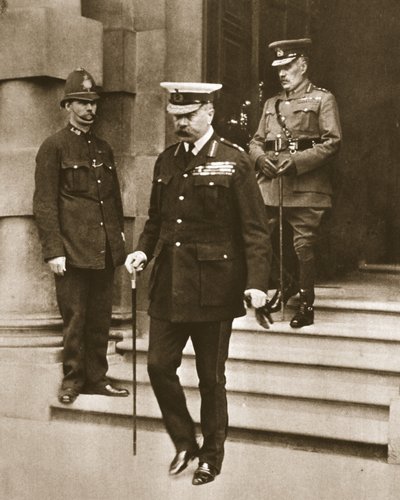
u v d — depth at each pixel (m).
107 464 4.97
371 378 5.38
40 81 6.21
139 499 4.47
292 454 4.93
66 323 5.82
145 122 6.64
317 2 8.08
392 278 8.05
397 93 8.58
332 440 4.90
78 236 5.72
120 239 5.89
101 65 6.53
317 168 6.04
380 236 8.62
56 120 6.25
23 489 4.68
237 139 6.91
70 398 5.74
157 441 5.32
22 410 5.95
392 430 4.70
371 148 8.62
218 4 6.68
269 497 4.38
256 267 4.44
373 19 8.56
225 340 4.55
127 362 6.41
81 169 5.75
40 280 6.21
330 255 8.11
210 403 4.55
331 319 6.34
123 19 6.63
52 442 5.39
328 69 8.45
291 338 5.94
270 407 5.36
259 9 7.11
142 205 6.62
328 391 5.24
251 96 7.04
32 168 6.16
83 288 5.80
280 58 6.16
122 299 6.60
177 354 4.61
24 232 6.20
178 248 4.53
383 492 4.38
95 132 6.71
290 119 6.14
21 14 6.16
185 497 4.44
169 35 6.63
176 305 4.47
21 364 5.97
